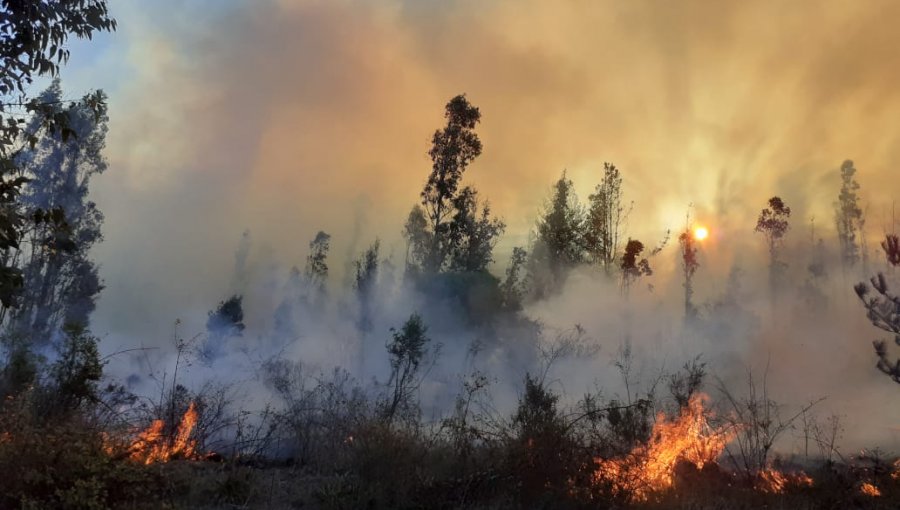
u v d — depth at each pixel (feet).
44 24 21.16
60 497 16.81
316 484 21.01
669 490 21.40
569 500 19.43
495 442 21.53
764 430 27.37
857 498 22.75
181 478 20.47
